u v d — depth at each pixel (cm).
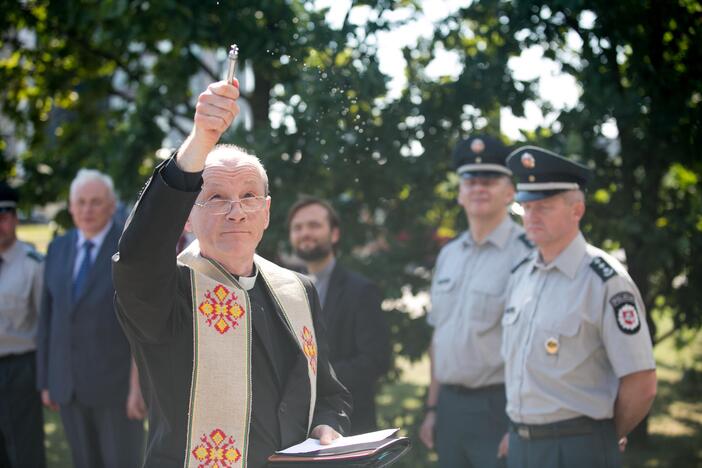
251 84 602
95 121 678
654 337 559
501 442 372
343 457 197
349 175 486
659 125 475
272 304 227
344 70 449
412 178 493
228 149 220
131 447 451
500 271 398
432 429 425
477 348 391
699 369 773
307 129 463
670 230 504
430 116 495
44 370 460
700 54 483
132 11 548
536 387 328
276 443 212
